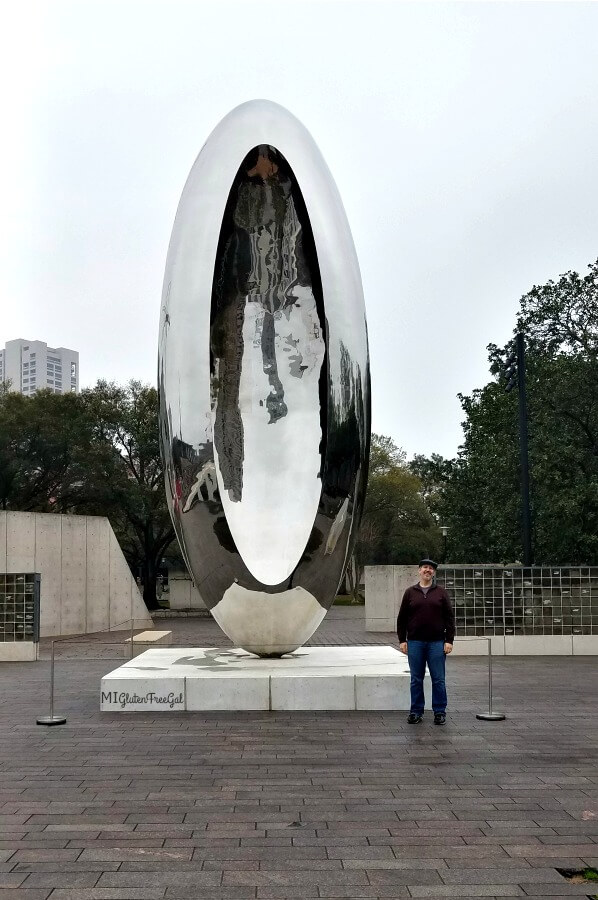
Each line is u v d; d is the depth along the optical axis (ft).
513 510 85.87
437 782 21.63
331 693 32.14
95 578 83.30
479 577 55.01
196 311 33.81
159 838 17.31
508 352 85.10
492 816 18.75
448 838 17.29
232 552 33.09
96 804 19.74
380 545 164.35
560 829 17.85
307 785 21.33
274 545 34.94
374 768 23.08
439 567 55.06
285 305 37.29
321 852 16.48
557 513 77.10
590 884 14.93
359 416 34.24
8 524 75.20
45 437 114.11
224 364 37.01
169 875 15.34
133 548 146.10
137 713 31.68
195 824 18.20
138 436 122.62
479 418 102.99
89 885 14.92
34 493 119.34
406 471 172.65
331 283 34.45
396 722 29.78
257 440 36.96
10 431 114.21
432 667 29.78
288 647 36.01
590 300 85.10
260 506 35.94
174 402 33.71
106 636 78.64
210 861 16.02
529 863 15.89
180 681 32.09
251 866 15.78
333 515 33.68
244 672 32.99
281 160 35.83
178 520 34.09
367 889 14.70
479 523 103.30
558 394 82.74
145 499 118.83
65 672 46.60
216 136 35.96
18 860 16.11
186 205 35.22
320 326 36.35
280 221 37.24
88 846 16.87
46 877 15.26
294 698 32.07
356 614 109.50
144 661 36.06
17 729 28.78
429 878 15.17
